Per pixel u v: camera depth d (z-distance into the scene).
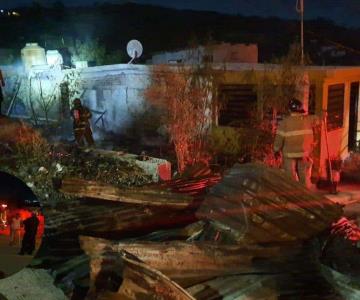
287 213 4.45
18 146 9.53
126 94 14.95
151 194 5.57
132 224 5.33
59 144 11.43
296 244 4.32
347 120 12.47
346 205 9.58
